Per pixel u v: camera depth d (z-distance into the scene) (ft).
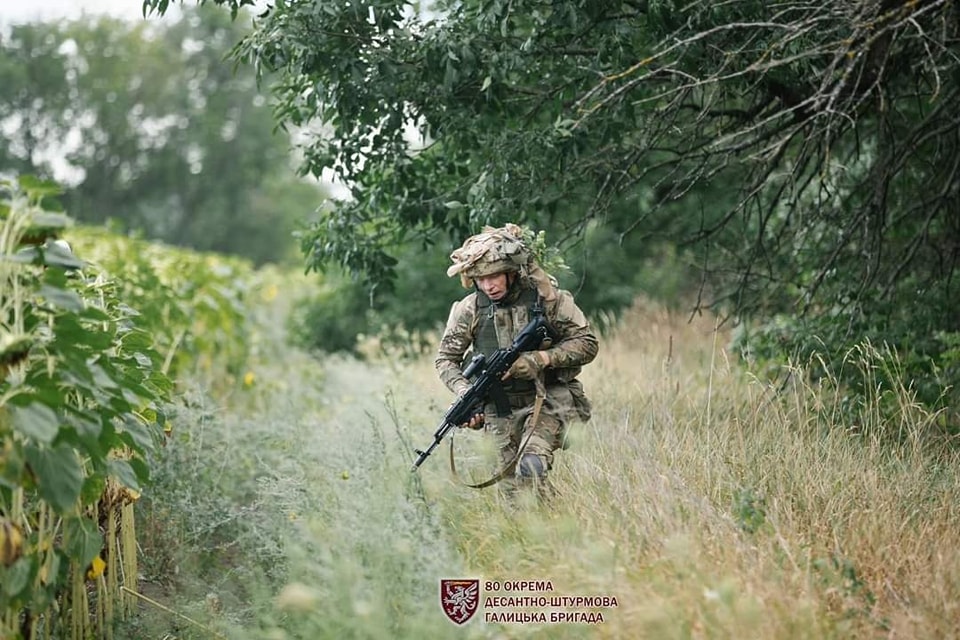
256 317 112.47
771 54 43.24
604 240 101.60
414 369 75.82
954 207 57.62
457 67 45.37
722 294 73.10
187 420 51.03
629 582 30.35
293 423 58.34
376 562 31.48
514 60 45.47
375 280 53.72
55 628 31.99
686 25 43.80
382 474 37.81
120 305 38.58
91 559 29.89
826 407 46.88
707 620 27.91
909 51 50.47
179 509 43.09
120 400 29.35
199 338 82.48
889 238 61.31
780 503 36.04
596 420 48.91
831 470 38.63
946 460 41.11
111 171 290.76
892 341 51.21
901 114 58.90
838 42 38.73
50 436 25.86
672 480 36.94
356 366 88.28
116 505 35.19
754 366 54.29
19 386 26.78
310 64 45.52
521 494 37.55
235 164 300.20
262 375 87.45
